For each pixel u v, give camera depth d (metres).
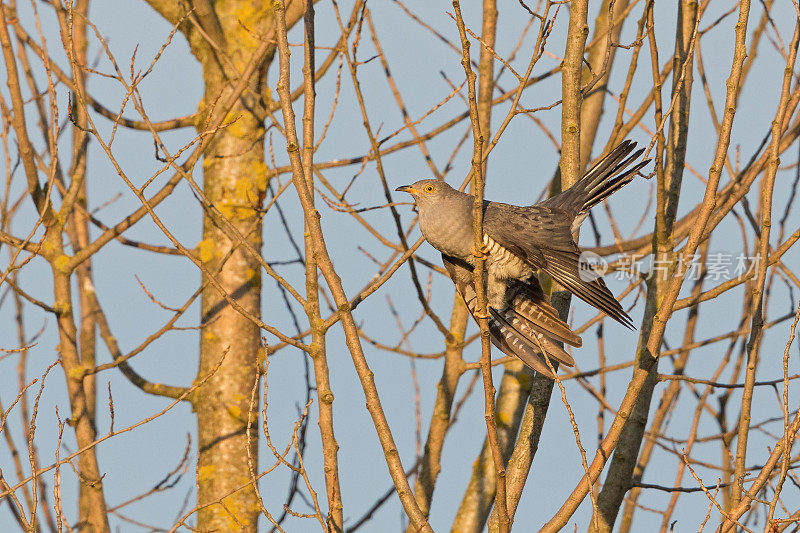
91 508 10.45
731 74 7.51
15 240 10.95
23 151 11.17
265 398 7.57
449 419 11.10
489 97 11.49
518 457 8.78
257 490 7.14
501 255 9.70
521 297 9.80
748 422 7.89
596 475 7.23
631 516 10.88
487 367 7.12
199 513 11.34
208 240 12.17
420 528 7.22
